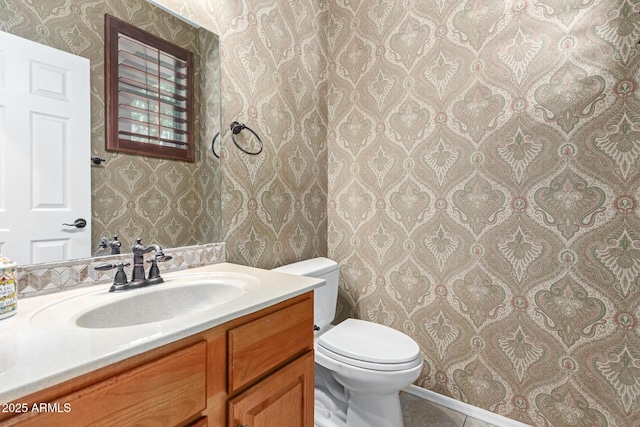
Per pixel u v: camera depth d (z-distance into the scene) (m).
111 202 1.03
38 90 0.87
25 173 0.85
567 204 1.31
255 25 1.50
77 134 0.95
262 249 1.55
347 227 1.92
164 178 1.17
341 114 1.94
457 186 1.55
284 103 1.67
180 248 1.21
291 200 1.72
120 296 0.85
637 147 1.18
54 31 0.90
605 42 1.23
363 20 1.84
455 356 1.57
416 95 1.66
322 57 1.94
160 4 1.15
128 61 1.07
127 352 0.53
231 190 1.40
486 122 1.47
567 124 1.30
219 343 0.71
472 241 1.51
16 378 0.44
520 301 1.41
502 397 1.45
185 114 1.24
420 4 1.64
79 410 0.48
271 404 0.84
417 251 1.67
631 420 1.20
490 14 1.45
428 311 1.64
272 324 0.85
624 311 1.21
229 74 1.38
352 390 1.31
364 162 1.84
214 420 0.70
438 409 1.57
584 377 1.28
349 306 1.91
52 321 0.68
